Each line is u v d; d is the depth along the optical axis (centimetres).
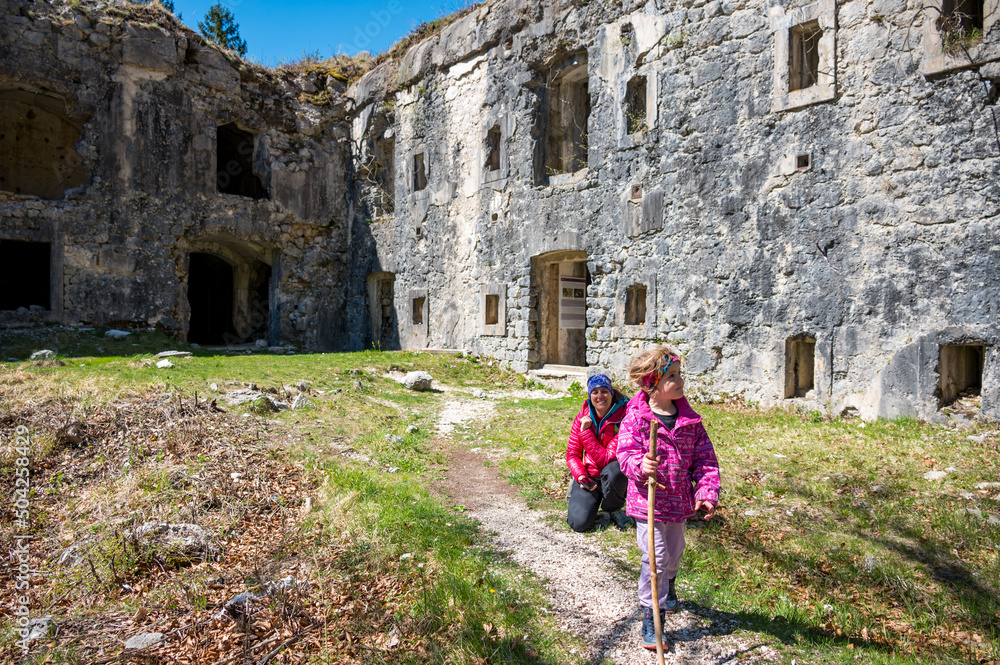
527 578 372
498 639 308
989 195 698
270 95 1585
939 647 299
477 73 1362
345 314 1705
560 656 297
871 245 788
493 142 1345
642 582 304
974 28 745
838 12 820
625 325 1080
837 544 412
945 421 716
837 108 820
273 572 377
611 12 1100
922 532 430
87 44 1329
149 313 1388
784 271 870
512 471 593
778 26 878
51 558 400
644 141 1048
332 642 310
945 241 729
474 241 1373
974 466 557
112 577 371
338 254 1695
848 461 593
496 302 1353
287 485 514
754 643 303
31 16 1273
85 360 995
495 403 982
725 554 395
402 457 620
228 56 1516
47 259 1645
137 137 1380
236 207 1514
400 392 1019
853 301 802
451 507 491
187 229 1446
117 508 451
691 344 977
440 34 1457
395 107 1580
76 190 1318
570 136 1279
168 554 394
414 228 1525
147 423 607
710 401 949
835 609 334
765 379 890
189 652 304
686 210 987
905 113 761
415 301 1535
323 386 921
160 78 1409
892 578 364
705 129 962
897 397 760
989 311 694
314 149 1658
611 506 429
